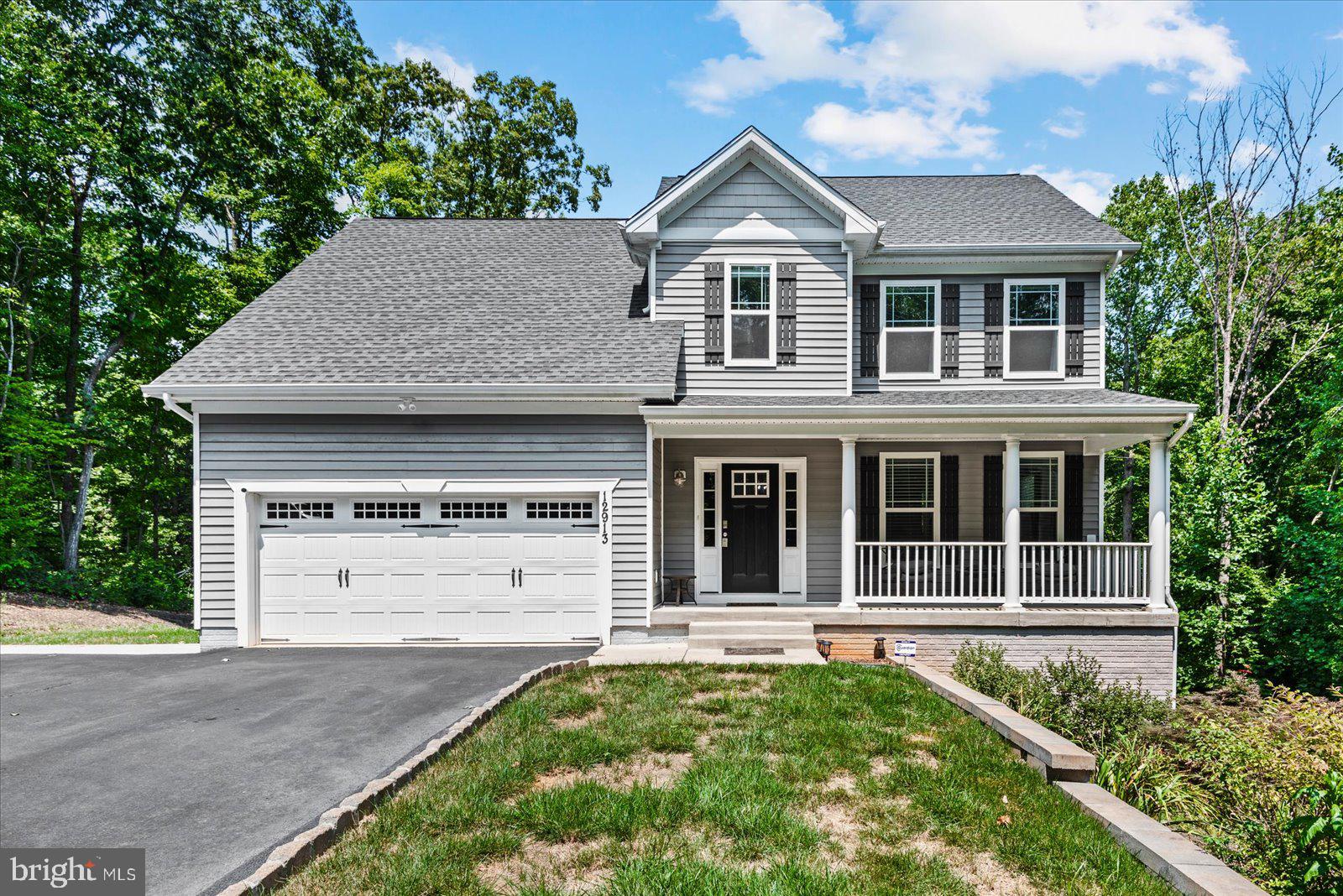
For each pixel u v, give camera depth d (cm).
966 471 1223
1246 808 528
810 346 1152
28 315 1680
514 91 3119
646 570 1040
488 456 1045
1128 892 355
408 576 1051
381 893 344
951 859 387
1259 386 1945
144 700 729
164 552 2445
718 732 587
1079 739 750
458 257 1410
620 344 1105
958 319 1205
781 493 1202
